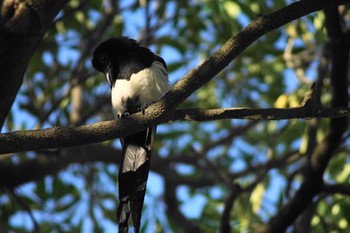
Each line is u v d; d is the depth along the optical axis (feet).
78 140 20.53
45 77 46.16
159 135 42.70
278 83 44.27
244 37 20.89
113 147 43.11
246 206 38.91
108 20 42.80
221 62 20.77
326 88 36.96
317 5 21.21
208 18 41.96
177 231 41.98
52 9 24.03
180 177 47.47
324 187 32.94
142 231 41.47
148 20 41.34
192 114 21.21
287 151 42.39
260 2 36.76
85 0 39.27
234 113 21.16
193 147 44.52
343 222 35.24
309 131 34.35
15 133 20.25
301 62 40.75
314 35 37.93
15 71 23.76
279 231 33.47
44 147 20.44
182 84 20.79
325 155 32.27
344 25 33.81
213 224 41.52
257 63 41.75
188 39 43.34
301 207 33.06
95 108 40.63
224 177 42.98
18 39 23.56
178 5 41.42
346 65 30.37
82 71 41.45
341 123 31.45
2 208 40.42
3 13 23.62
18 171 39.83
